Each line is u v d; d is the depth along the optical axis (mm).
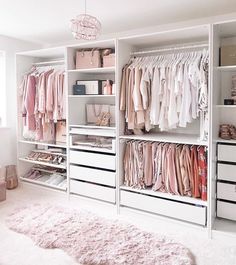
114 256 2135
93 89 3332
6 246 2309
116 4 2633
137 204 2904
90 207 3219
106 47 3344
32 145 4121
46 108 3527
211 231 2494
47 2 2607
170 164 2742
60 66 3879
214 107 2541
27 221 2748
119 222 2789
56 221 2754
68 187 3410
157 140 2809
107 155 3100
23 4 2666
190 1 2553
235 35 2828
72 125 3410
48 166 3979
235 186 2525
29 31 3617
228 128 2711
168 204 2723
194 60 2656
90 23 2090
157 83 2785
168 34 2746
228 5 2662
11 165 3881
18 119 3912
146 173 2900
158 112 2807
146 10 2809
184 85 2633
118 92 2971
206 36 2838
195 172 2631
